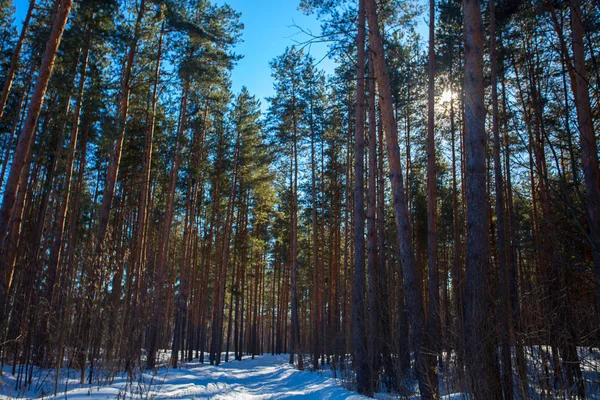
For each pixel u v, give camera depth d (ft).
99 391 26.63
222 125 86.58
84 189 74.43
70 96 50.55
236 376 58.34
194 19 60.34
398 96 57.67
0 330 25.54
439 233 77.66
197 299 105.70
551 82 16.39
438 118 62.59
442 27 51.90
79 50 48.34
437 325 26.99
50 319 27.20
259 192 90.12
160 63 58.65
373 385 31.42
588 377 17.37
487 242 19.21
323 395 33.06
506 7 34.35
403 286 28.68
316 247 73.20
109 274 30.35
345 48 43.04
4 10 61.46
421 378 22.89
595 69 12.39
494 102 34.01
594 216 14.26
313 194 74.38
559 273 15.46
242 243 97.35
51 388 28.32
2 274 26.63
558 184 12.89
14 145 63.36
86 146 61.52
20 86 59.62
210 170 84.79
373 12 30.27
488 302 17.42
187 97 70.69
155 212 83.20
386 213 75.97
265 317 172.45
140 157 69.97
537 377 16.26
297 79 75.87
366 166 69.82
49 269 46.29
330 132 76.13
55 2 45.37
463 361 17.44
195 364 78.02
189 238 81.97
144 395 27.48
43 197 58.75
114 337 30.58
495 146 31.91
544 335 15.85
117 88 52.75
